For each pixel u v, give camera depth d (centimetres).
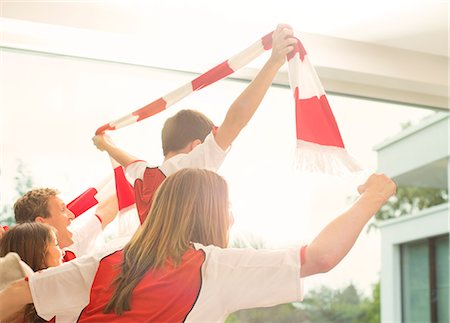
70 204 229
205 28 268
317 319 404
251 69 279
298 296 144
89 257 162
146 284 150
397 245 450
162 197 160
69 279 159
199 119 208
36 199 216
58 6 250
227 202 163
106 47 263
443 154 368
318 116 196
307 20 272
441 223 437
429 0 254
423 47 297
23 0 246
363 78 298
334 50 288
